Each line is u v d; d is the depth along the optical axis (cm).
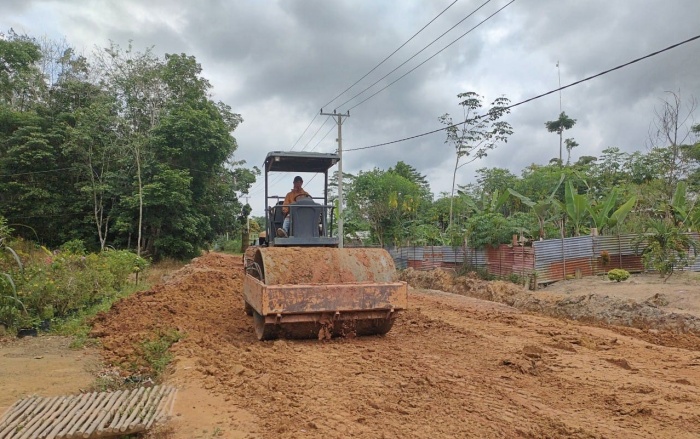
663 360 764
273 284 794
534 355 766
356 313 809
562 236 1950
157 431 470
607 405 546
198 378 625
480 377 640
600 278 1683
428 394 570
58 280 1123
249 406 531
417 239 2744
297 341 815
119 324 967
